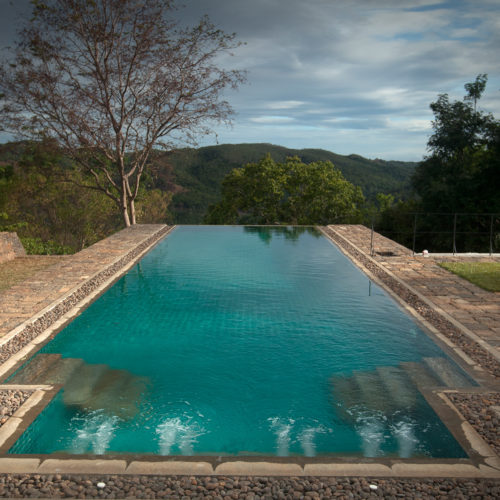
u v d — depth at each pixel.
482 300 7.90
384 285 9.20
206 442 4.16
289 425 4.43
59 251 18.16
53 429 4.32
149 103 18.55
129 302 8.33
